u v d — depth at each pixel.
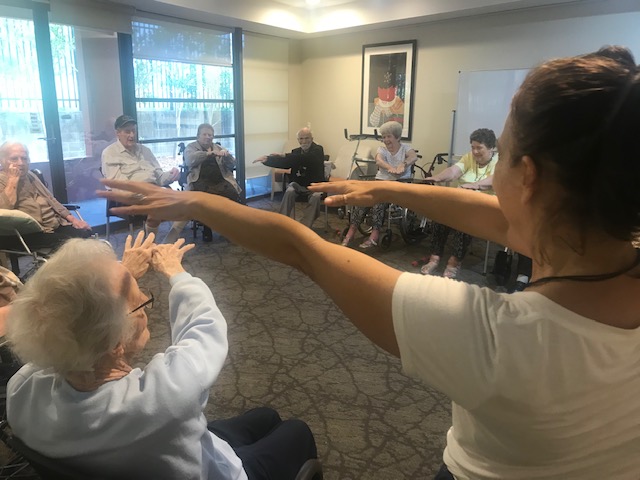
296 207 6.44
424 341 0.47
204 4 5.13
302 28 6.30
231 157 4.92
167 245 1.12
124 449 0.78
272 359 2.63
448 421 2.12
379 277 0.50
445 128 5.75
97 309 0.79
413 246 4.91
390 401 2.27
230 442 1.21
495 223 0.74
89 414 0.78
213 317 0.98
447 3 5.03
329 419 2.12
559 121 0.41
